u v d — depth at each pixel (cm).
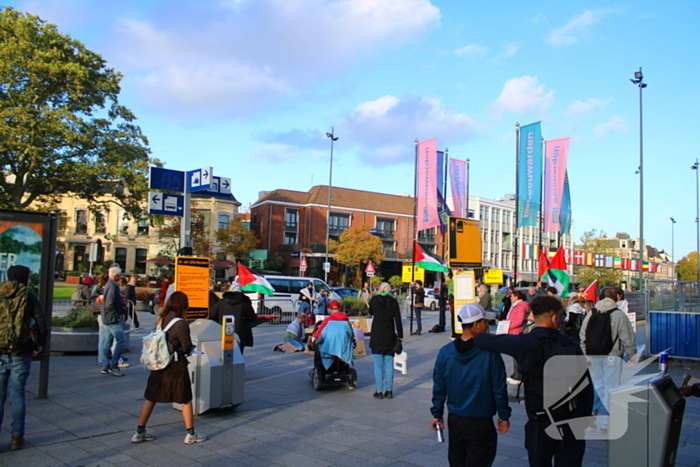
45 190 2703
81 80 2522
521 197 2050
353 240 4909
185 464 498
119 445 546
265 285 1373
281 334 1609
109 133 2736
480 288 1321
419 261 1788
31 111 2391
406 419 686
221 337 694
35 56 2406
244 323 901
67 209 4894
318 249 5262
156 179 1066
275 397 796
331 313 875
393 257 5716
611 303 630
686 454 552
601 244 4434
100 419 636
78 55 2600
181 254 1043
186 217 1114
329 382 876
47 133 2416
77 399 729
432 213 1950
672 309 1374
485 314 388
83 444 544
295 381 922
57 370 931
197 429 614
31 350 530
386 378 815
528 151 2042
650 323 1207
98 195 2820
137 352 1161
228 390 682
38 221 703
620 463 332
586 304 822
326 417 688
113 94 2750
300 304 1490
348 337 843
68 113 2456
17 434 518
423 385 925
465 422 368
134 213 2862
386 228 5938
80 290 1282
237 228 4472
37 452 513
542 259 1794
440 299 1834
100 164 2595
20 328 512
